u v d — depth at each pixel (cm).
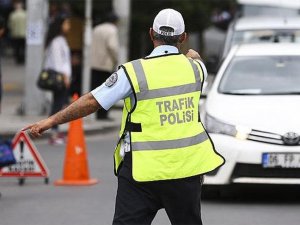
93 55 3800
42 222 1884
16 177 2427
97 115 3850
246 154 2011
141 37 6169
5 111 3969
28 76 3791
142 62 1243
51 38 3167
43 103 3834
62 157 2908
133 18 5822
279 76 2319
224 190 2259
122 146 1247
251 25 3469
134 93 1223
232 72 2347
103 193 2255
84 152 2392
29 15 3769
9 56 7238
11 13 6906
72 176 2383
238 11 4909
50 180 2472
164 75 1238
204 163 1236
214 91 2273
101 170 2633
